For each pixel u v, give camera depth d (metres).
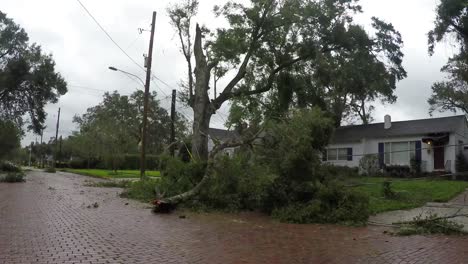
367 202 11.72
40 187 22.59
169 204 13.06
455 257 7.18
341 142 31.55
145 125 26.75
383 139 29.59
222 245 8.16
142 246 7.88
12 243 7.85
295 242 8.55
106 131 44.91
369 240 8.79
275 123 14.24
